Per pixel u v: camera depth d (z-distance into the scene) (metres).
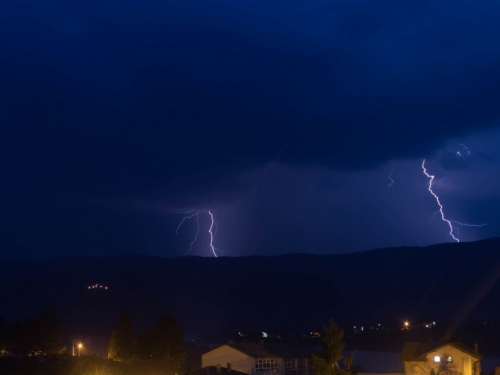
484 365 52.12
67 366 52.59
